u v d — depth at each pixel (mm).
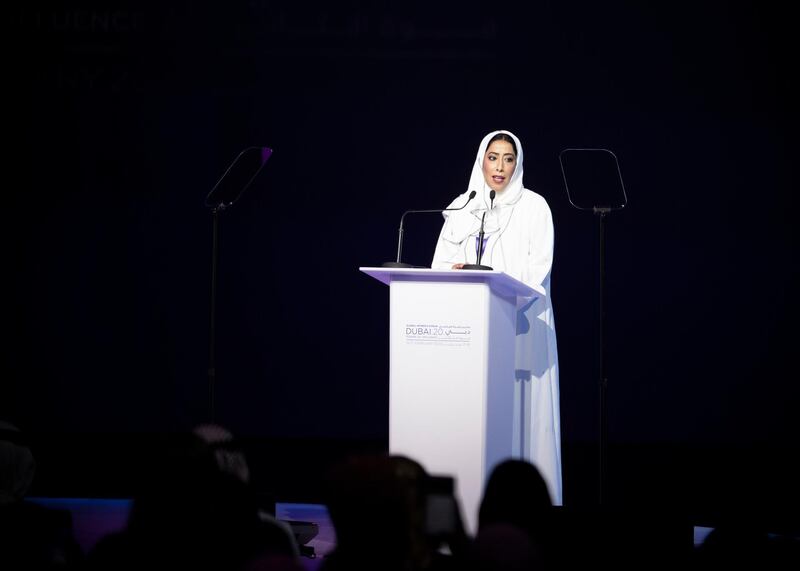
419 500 5691
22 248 23844
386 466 5566
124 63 23172
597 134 22625
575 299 23094
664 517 8500
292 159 23422
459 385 10875
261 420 23875
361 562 5512
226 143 23297
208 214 23594
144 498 6074
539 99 22750
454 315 10914
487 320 10844
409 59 22891
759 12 21891
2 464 7859
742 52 22031
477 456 10789
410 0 22797
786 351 22234
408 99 23078
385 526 5477
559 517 8625
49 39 23078
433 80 22953
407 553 5535
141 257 23734
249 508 6199
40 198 23703
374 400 23688
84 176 23578
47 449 22484
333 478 5566
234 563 6055
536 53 22641
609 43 22422
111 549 6020
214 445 6672
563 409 23188
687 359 22656
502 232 14297
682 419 22734
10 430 8023
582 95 22609
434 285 10977
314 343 23797
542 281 14102
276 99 23188
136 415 23875
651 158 22531
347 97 23141
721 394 22547
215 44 23000
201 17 22953
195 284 23766
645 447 22906
